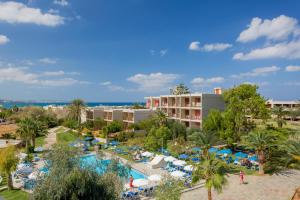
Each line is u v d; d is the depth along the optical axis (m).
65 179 16.05
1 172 29.75
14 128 80.31
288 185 29.14
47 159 20.88
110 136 63.81
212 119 47.72
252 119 57.31
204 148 28.91
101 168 21.97
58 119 98.31
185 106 66.19
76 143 45.50
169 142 51.25
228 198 25.75
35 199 15.70
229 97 59.41
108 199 17.12
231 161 39.66
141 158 43.81
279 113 70.44
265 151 35.66
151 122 61.16
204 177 21.78
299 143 27.95
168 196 20.48
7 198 26.86
